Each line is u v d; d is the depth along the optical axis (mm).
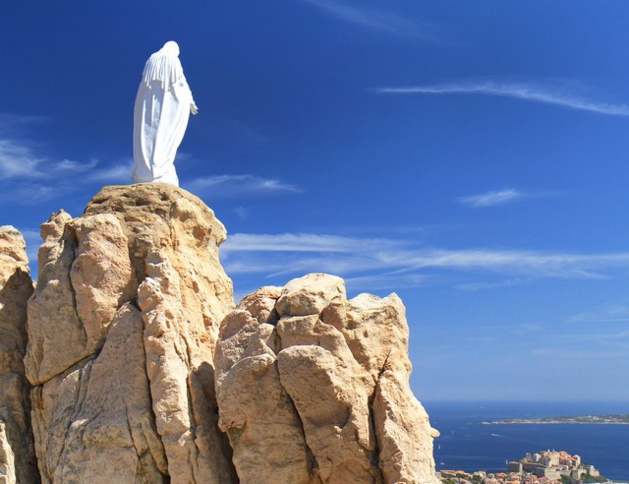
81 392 19875
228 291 23469
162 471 18906
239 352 18688
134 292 20750
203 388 19391
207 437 18719
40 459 20562
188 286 21250
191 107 25141
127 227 21266
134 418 18969
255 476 17797
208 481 18328
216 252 23656
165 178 23188
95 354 20406
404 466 17234
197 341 20703
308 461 17875
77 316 20594
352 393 17781
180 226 21984
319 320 18219
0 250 23078
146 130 23516
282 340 18266
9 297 22656
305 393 17766
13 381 21500
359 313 18641
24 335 22469
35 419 20859
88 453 18953
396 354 18672
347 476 17688
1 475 20375
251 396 18062
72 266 20656
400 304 19203
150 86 23812
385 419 17656
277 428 17953
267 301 19031
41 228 23141
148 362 19297
